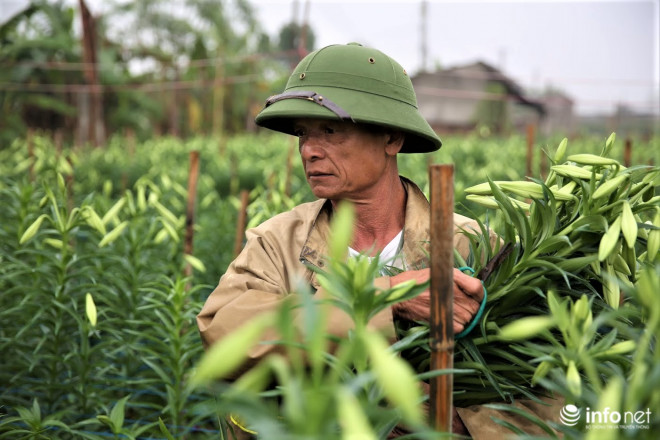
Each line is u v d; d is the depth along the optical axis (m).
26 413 2.03
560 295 1.57
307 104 1.75
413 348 1.60
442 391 1.14
